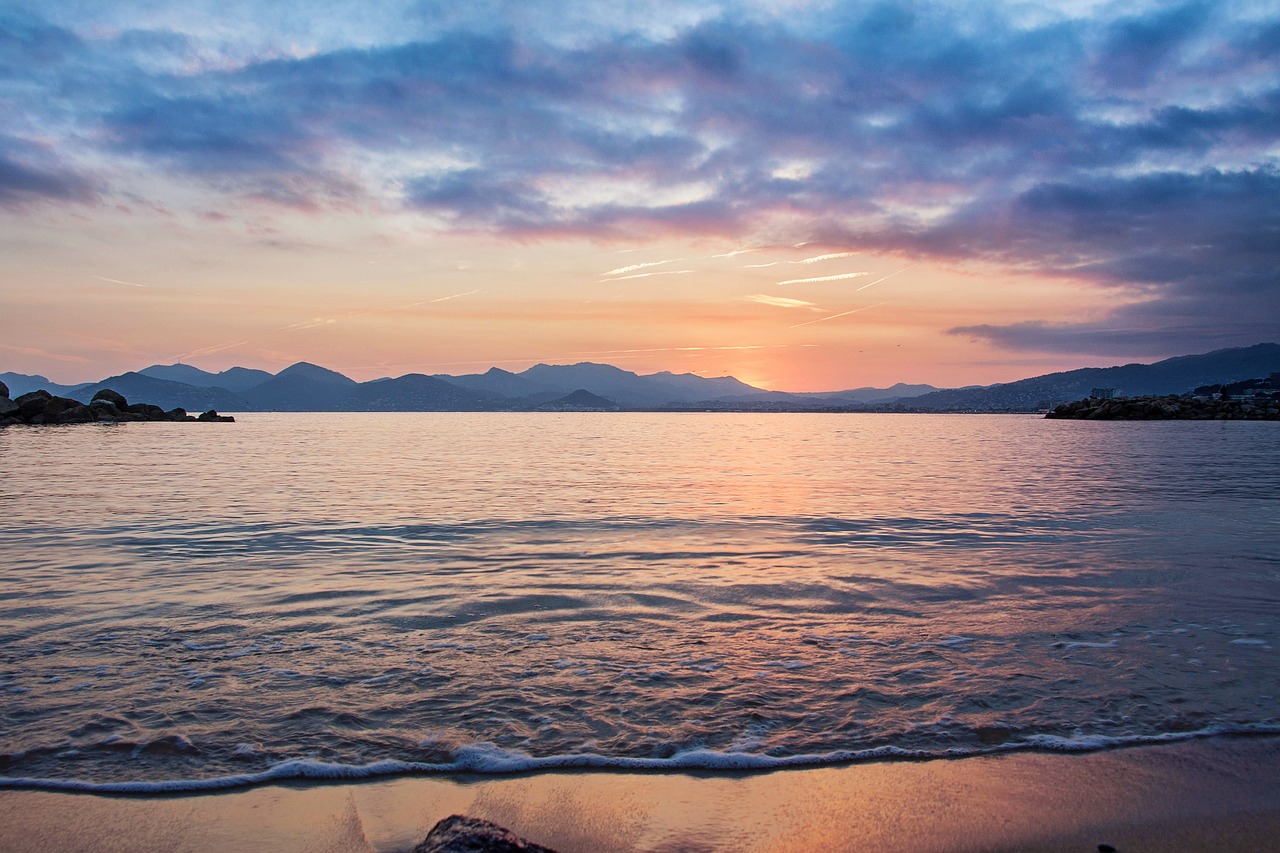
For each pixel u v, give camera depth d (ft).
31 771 15.57
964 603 29.99
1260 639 24.95
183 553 40.11
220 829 13.61
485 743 16.99
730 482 83.20
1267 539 45.44
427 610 28.66
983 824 13.92
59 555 39.32
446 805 14.46
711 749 16.79
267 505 60.03
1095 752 16.79
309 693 19.86
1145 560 38.93
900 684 20.77
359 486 75.66
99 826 13.65
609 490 74.02
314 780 15.37
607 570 36.35
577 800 14.69
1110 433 253.85
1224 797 14.89
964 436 239.09
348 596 30.81
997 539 45.68
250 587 32.32
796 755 16.57
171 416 323.98
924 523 52.34
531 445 173.78
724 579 34.40
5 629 25.67
